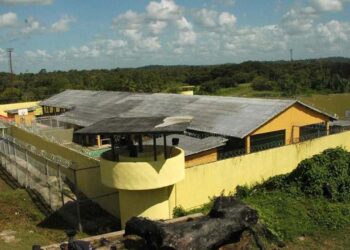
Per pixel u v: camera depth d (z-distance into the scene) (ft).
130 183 45.98
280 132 77.05
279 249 44.55
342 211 53.42
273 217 50.52
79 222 51.47
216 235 36.45
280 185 61.46
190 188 54.49
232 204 39.63
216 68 393.09
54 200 61.98
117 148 53.06
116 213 55.31
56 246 40.73
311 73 361.30
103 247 40.32
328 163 61.87
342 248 45.21
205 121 77.51
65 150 71.87
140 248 39.96
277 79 347.56
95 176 59.62
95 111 110.63
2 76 355.77
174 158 47.01
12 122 116.67
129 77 291.38
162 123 47.16
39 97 222.07
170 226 36.81
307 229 48.80
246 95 292.81
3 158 87.86
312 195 57.77
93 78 305.32
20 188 70.49
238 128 70.49
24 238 49.65
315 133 83.92
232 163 59.77
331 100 243.81
